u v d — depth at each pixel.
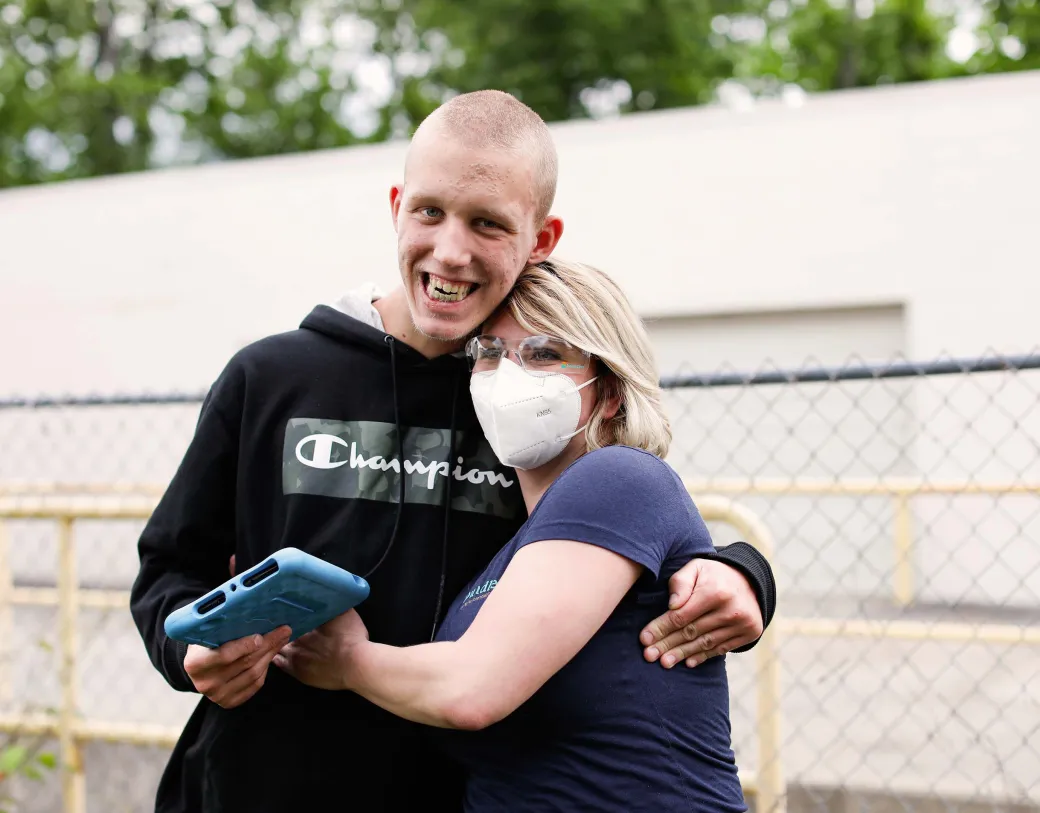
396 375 1.85
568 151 8.08
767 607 1.72
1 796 3.58
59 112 18.97
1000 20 17.38
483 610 1.53
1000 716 3.82
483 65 17.67
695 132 7.80
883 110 7.41
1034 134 7.10
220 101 20.53
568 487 1.58
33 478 8.55
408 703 1.53
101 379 9.13
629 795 1.53
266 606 1.47
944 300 7.25
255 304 8.78
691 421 7.76
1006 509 6.91
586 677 1.55
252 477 1.81
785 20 20.05
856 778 3.58
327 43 21.25
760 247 7.66
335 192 8.57
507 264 1.68
